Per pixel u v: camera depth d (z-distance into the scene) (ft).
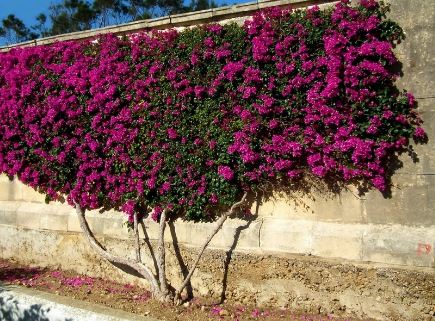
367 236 15.39
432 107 14.79
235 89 17.20
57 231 22.38
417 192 14.96
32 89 22.33
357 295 15.34
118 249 20.36
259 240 17.11
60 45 22.15
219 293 17.76
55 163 21.94
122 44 20.20
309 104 15.94
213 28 17.67
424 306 14.38
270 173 16.66
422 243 14.55
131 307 17.19
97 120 20.22
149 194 19.21
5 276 21.56
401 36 15.20
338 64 15.34
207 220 18.38
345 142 15.33
